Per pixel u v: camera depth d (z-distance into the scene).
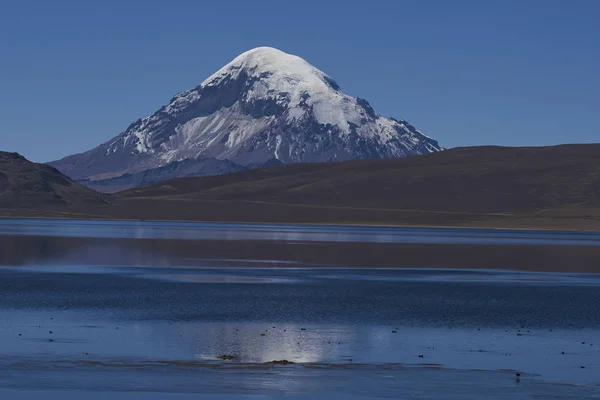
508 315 86.31
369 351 64.50
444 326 78.06
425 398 46.28
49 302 90.75
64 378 49.53
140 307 88.31
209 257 162.50
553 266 153.88
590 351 65.38
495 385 50.72
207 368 54.91
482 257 174.00
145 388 46.88
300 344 67.25
